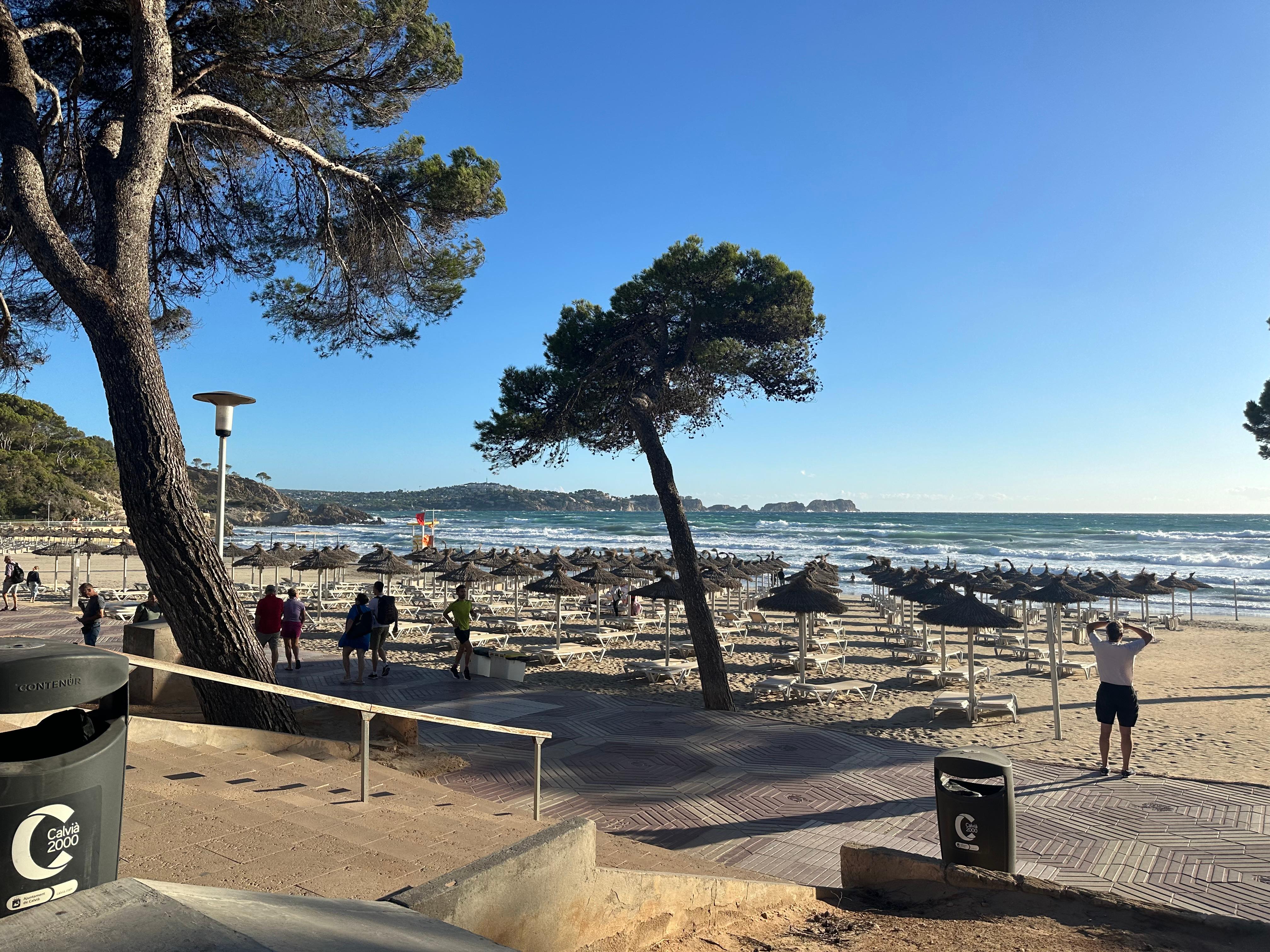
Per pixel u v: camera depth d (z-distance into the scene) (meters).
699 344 14.27
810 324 14.09
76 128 8.90
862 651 20.31
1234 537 85.38
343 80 9.77
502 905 2.54
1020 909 4.45
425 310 11.80
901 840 6.83
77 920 1.29
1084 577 24.42
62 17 8.59
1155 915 4.32
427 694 12.60
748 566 28.72
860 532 101.50
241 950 1.22
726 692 12.68
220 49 9.03
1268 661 18.69
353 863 3.25
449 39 10.27
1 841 1.64
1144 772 9.30
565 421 14.38
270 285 11.27
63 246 7.14
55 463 80.19
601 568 20.55
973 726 11.96
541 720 11.04
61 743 1.95
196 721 8.00
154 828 3.53
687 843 6.73
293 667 14.73
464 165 10.84
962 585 19.66
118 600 25.33
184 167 10.09
